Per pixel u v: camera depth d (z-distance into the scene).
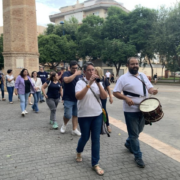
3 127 5.71
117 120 6.48
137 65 3.40
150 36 26.77
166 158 3.69
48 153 3.92
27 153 3.93
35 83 8.30
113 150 4.05
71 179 3.00
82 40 32.19
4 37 14.96
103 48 31.45
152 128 5.59
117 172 3.21
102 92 3.14
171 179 3.01
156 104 3.32
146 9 28.88
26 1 14.61
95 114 3.17
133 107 3.39
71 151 4.02
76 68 4.71
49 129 5.52
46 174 3.14
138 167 3.37
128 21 30.59
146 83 3.52
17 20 14.55
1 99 11.27
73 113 4.93
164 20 26.30
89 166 3.41
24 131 5.34
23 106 7.07
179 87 20.33
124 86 3.43
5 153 3.93
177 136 4.92
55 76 5.57
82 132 3.24
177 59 26.33
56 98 5.67
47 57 33.84
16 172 3.21
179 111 7.86
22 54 14.74
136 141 3.42
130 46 28.31
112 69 41.41
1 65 39.47
